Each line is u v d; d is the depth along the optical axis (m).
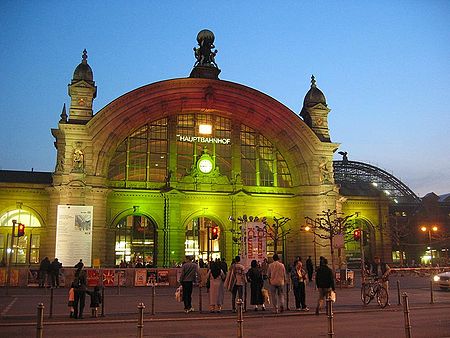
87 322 19.12
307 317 21.08
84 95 53.09
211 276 23.17
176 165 55.78
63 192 49.28
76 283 20.69
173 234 53.34
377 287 25.14
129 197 53.22
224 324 18.81
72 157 50.44
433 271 61.31
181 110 56.72
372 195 69.50
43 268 39.84
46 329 17.48
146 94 54.06
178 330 17.14
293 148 58.34
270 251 57.97
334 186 57.28
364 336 15.34
